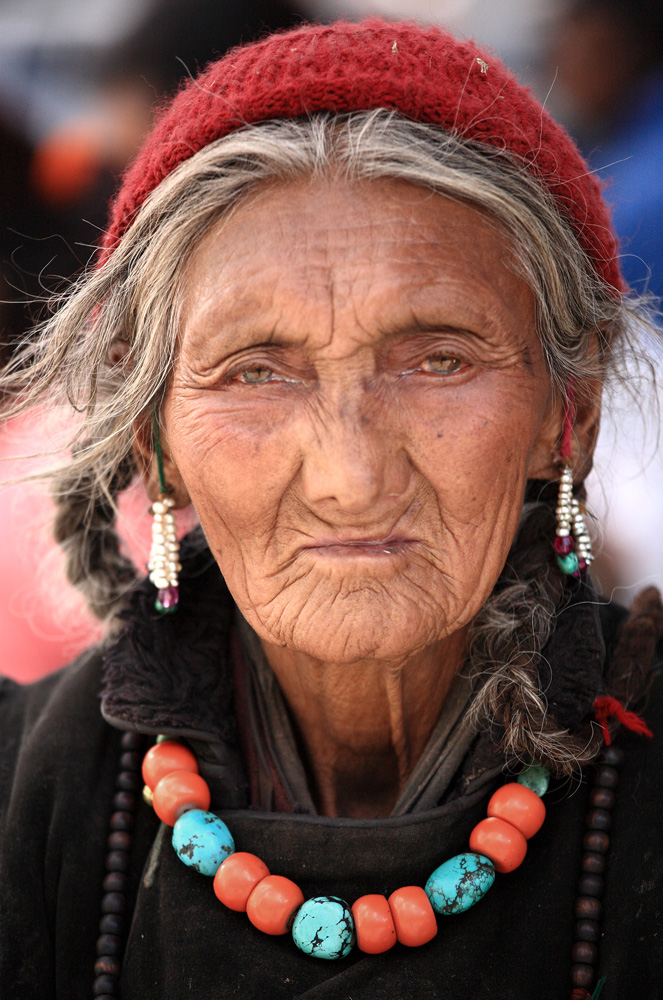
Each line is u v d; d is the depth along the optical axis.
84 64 3.04
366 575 1.26
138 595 1.57
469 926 1.35
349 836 1.36
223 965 1.35
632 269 3.03
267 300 1.21
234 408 1.28
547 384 1.38
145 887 1.48
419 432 1.25
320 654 1.30
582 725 1.43
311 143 1.21
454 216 1.24
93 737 1.62
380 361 1.25
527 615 1.47
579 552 1.52
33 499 1.98
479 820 1.43
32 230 2.98
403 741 1.53
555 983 1.37
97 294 1.48
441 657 1.48
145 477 1.55
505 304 1.27
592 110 3.13
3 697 1.79
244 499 1.28
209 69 1.38
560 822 1.45
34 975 1.47
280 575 1.31
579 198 1.36
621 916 1.38
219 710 1.50
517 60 3.15
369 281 1.20
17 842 1.53
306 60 1.24
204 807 1.45
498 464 1.29
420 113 1.24
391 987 1.31
